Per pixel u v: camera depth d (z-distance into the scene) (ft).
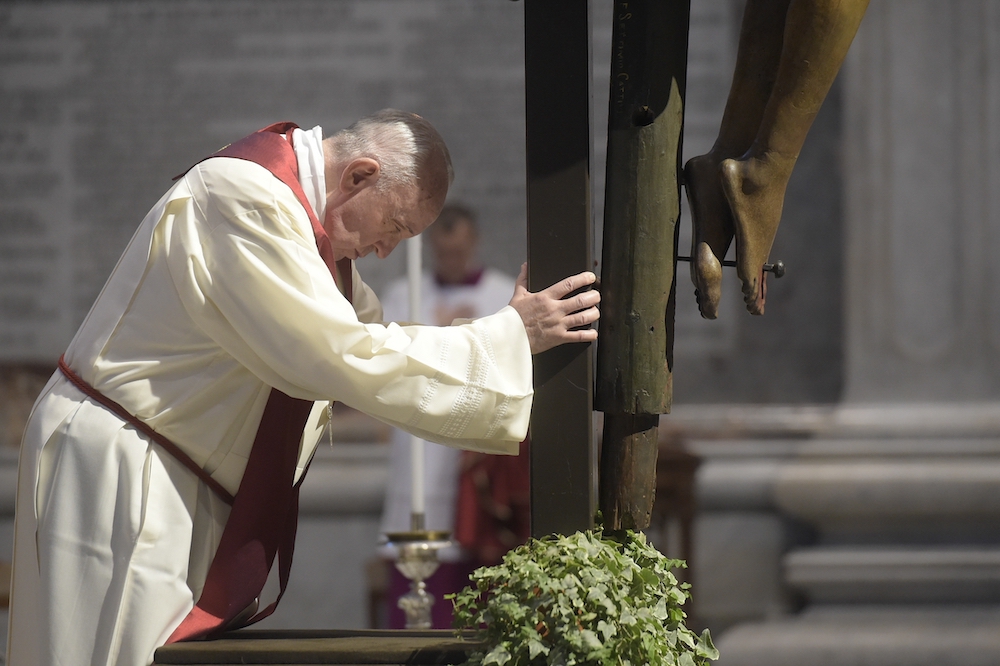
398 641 15.48
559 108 16.19
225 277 16.19
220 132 52.06
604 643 14.02
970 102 47.24
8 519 49.80
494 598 14.52
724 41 49.62
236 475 17.11
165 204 16.89
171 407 16.57
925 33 47.62
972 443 45.85
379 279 49.98
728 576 46.85
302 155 17.31
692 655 15.44
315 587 48.67
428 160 17.31
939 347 47.14
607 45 49.16
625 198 16.02
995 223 46.91
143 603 15.74
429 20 51.01
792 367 48.32
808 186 48.67
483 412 15.80
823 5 15.16
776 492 46.80
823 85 15.66
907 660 39.96
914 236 47.55
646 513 16.43
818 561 45.27
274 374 16.43
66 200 52.60
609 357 16.05
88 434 16.42
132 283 16.99
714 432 48.01
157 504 16.21
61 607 15.81
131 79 52.31
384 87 51.29
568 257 16.22
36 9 52.42
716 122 49.67
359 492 48.73
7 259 52.54
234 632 17.03
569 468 16.01
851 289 47.88
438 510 40.29
